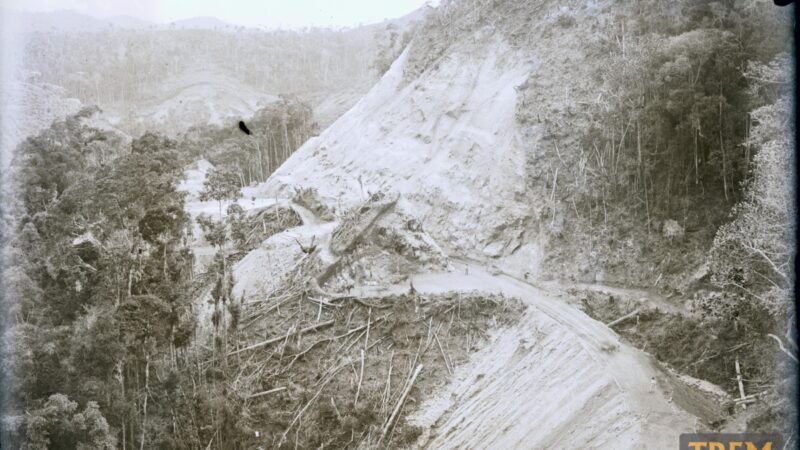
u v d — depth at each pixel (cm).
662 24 5625
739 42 5012
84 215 5497
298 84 14562
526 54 6631
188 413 4325
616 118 5400
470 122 6569
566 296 4909
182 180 7444
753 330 4222
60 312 4844
